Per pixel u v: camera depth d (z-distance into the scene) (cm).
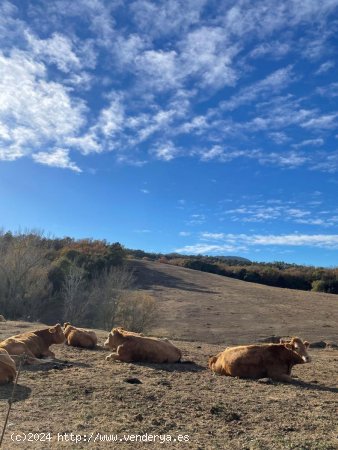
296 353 1055
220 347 1847
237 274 8562
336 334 3225
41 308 4116
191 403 832
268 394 929
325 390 997
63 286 4181
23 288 3972
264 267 9006
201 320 3838
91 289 4159
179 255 10856
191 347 1741
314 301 5328
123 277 3991
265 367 1071
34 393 844
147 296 3781
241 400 869
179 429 698
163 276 6247
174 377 1048
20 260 4047
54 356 1215
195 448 624
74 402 802
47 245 5638
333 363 1462
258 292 5850
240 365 1076
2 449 578
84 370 1066
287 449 630
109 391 878
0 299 3906
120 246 6000
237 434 688
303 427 727
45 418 713
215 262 10038
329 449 638
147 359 1206
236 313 4216
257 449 626
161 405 810
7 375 891
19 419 698
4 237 4538
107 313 3638
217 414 776
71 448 599
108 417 733
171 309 4319
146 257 9900
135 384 951
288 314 4247
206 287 5900
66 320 3719
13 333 1670
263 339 2994
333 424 747
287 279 8300
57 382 934
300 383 1057
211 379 1048
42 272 4159
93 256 5397
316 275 8288
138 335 1276
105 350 1392
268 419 761
